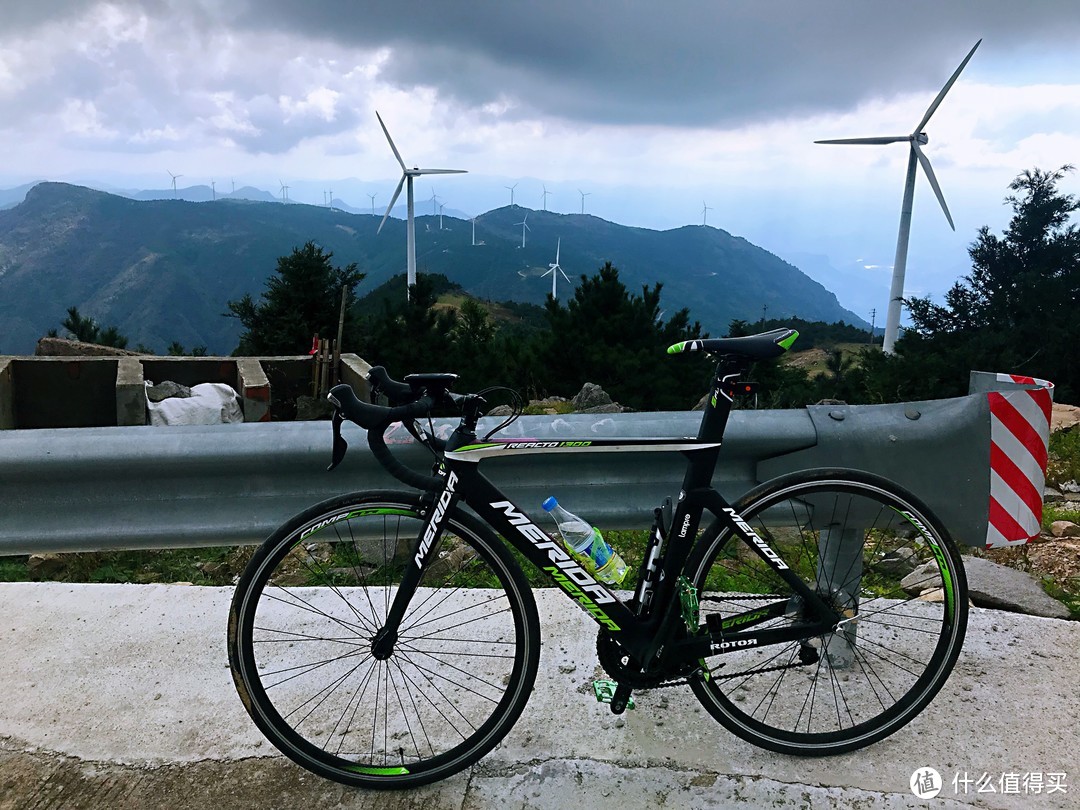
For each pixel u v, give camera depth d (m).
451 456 1.85
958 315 29.66
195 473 2.27
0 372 6.66
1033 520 2.33
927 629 2.70
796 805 1.92
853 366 21.55
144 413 6.17
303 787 2.04
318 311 18.83
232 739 2.23
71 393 7.21
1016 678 2.42
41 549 2.29
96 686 2.46
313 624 2.78
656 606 1.97
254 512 2.35
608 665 1.99
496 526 1.90
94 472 2.22
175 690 2.45
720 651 1.98
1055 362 21.94
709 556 1.99
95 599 3.00
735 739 2.18
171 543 2.33
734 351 1.83
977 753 2.10
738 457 2.36
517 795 1.99
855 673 2.44
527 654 1.99
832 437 2.29
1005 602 2.98
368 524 2.15
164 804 1.99
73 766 2.12
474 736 2.03
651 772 2.05
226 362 7.82
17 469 2.18
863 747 2.11
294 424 2.33
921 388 16.42
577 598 1.94
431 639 2.67
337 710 2.33
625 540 3.73
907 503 2.04
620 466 2.37
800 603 2.06
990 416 2.26
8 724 2.28
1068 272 28.23
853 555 2.36
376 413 1.77
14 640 2.71
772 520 2.21
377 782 2.00
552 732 2.22
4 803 2.00
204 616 2.88
